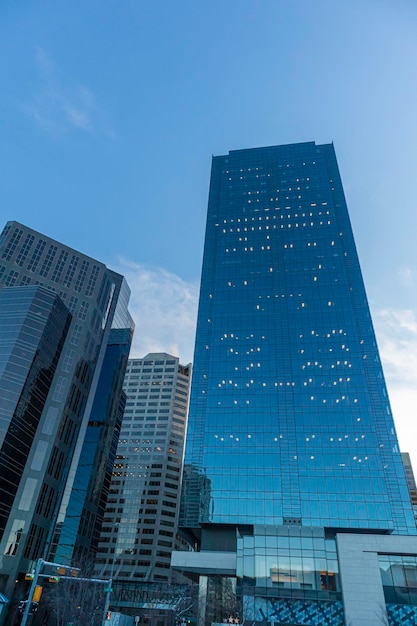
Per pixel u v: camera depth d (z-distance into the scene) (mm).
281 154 174750
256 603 71562
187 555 89000
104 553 176250
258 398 111500
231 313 128750
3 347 108125
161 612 138875
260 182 165625
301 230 147375
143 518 185000
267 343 120875
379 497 94938
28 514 97812
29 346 110562
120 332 163500
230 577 99125
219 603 103188
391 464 99875
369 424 104562
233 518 94938
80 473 122312
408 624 64250
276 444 103875
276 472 100062
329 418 106500
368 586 67750
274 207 156250
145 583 147000
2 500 93875
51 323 119188
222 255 144875
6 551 91062
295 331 122312
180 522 96875
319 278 133500
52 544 105125
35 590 37438
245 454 103188
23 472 101812
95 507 130500
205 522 95062
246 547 78312
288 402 110000
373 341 117938
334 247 140750
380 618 64750
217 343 122812
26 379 106125
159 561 174000
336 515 93500
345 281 131625
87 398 131000
